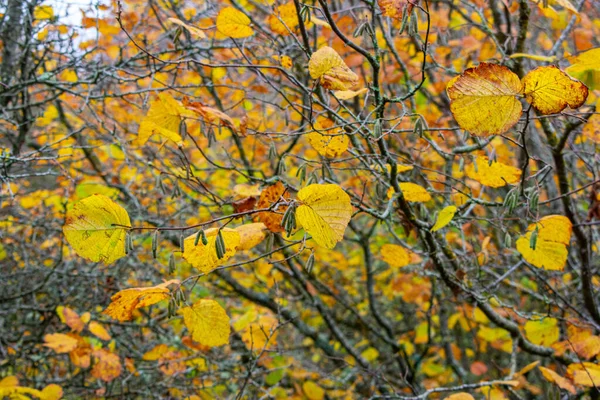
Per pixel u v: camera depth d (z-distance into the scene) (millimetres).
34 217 3881
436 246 2207
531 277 3309
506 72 1219
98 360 2717
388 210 1833
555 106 1239
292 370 4312
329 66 1640
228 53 2852
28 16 2834
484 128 1263
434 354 5816
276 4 2031
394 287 3980
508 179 1859
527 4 2322
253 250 4016
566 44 3299
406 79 2559
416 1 1470
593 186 2354
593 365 2154
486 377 4535
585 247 2541
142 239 3402
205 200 3570
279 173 1907
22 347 3385
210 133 1908
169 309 1421
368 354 4750
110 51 3170
